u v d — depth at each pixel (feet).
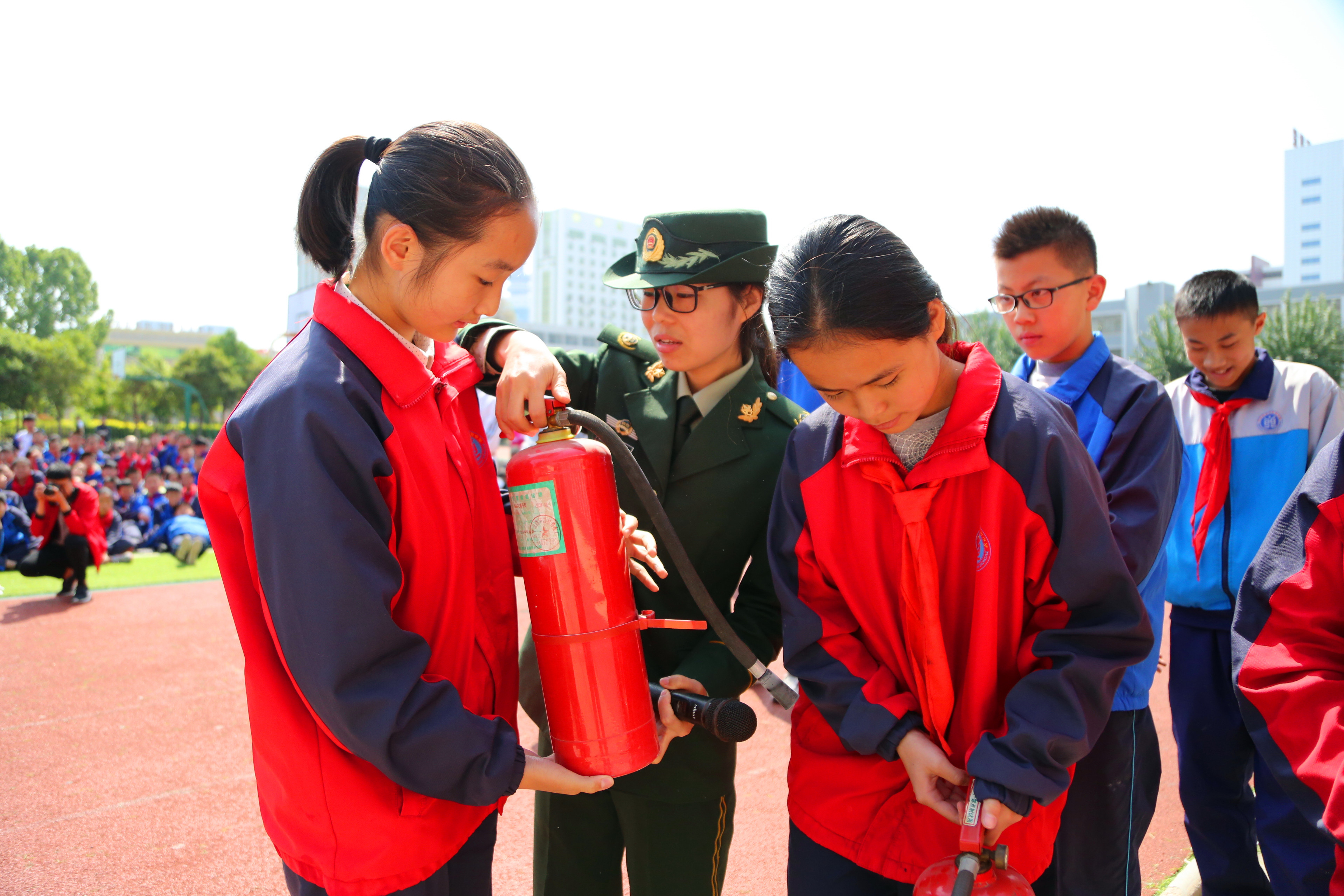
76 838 10.57
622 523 5.53
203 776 12.53
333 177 4.54
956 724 5.07
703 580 6.32
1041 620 5.14
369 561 3.80
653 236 6.13
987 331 82.64
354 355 4.15
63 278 230.07
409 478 4.14
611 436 4.78
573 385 7.19
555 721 4.56
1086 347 7.89
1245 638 5.16
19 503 36.55
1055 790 4.45
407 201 3.93
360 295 4.37
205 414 164.86
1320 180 339.98
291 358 4.08
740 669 5.83
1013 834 4.90
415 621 4.23
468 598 4.45
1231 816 8.30
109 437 86.07
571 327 307.99
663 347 6.24
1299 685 4.71
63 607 25.43
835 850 5.29
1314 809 4.50
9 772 12.67
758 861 9.70
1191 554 8.91
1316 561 4.86
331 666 3.67
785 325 4.41
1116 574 4.58
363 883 4.10
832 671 5.19
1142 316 149.38
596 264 380.99
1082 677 4.55
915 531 4.90
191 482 57.93
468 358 5.10
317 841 4.13
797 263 4.40
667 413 6.45
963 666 5.10
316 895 4.24
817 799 5.41
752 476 6.26
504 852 9.99
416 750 3.84
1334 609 4.80
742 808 11.13
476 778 4.00
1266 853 5.21
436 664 4.31
